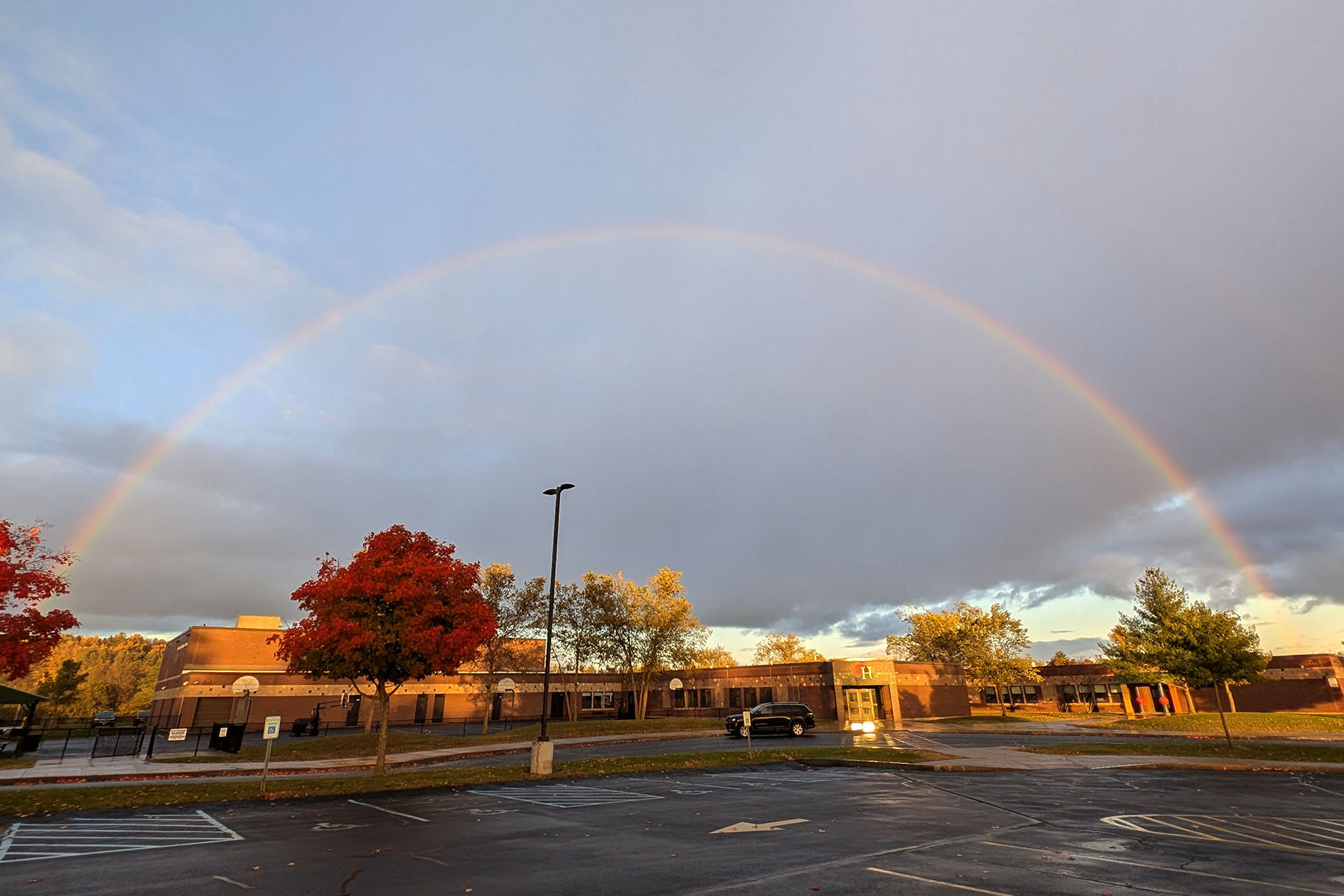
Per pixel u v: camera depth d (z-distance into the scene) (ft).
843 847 37.86
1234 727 132.26
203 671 164.66
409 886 30.30
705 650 220.64
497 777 71.15
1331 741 107.86
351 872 32.83
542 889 29.81
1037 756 88.33
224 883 30.83
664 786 65.98
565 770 75.97
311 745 108.06
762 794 59.72
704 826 45.01
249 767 82.28
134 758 93.50
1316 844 37.86
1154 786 63.21
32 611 59.82
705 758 87.10
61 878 31.73
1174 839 39.29
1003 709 216.54
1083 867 32.71
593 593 186.09
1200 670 105.91
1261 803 52.90
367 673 71.26
